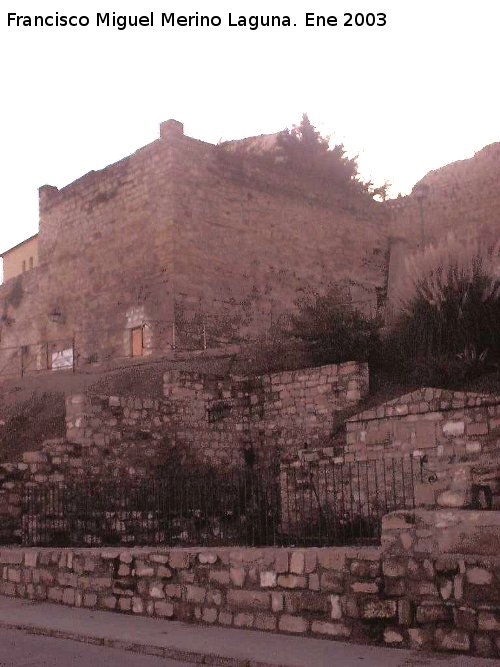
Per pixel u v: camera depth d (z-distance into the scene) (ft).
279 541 39.96
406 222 125.70
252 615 29.84
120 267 103.35
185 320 95.09
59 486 53.06
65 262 113.19
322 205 116.98
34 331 116.98
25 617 34.30
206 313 97.55
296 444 65.62
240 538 43.06
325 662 23.79
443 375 59.52
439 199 123.03
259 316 103.60
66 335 110.63
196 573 31.99
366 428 55.98
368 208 124.57
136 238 101.71
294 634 28.37
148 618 33.09
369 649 25.49
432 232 122.31
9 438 69.56
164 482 48.98
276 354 74.90
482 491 27.07
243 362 76.13
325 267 114.83
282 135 116.37
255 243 105.91
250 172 107.96
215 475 59.11
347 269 118.32
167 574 33.06
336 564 27.61
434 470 51.60
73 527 48.21
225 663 25.02
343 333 69.41
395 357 67.31
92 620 33.09
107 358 102.63
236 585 30.53
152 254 98.78
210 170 102.73
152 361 86.22
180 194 98.32
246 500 44.11
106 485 51.55
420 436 53.06
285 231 110.63
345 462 56.24
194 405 67.41
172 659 26.48
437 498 27.12
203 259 98.99
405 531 26.09
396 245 125.70
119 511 49.37
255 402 69.46
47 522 48.83
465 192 120.16
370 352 68.13
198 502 47.47
